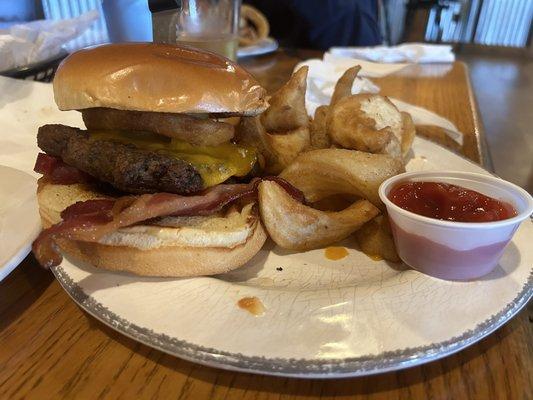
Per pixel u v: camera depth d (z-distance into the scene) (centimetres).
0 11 61
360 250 22
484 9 149
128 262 18
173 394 14
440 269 18
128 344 16
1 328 17
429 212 19
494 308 16
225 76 20
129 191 19
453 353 15
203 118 20
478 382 15
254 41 60
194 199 19
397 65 58
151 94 18
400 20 137
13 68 41
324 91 41
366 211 21
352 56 60
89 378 15
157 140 20
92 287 17
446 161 29
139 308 16
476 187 21
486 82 90
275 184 21
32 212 20
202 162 20
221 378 15
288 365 14
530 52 131
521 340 17
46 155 22
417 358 14
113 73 19
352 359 14
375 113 26
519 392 15
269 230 21
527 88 86
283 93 26
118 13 35
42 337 16
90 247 18
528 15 148
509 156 49
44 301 18
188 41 42
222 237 18
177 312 16
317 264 21
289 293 17
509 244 20
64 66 20
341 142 24
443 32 152
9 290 19
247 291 17
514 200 20
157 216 18
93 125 21
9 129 32
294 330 15
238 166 21
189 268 18
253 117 23
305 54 63
